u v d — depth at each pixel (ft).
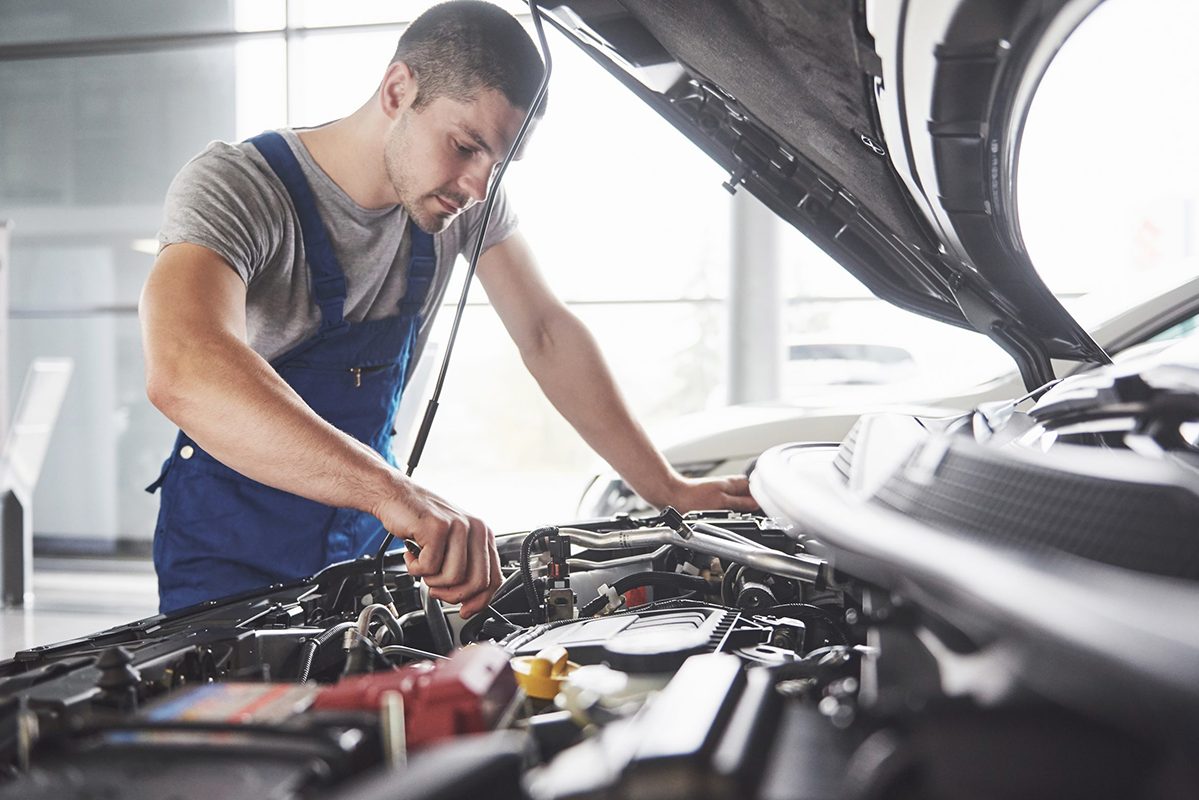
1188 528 1.55
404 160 4.47
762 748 1.45
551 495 40.78
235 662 2.68
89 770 1.47
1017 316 3.93
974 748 1.28
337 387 5.04
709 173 34.04
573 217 40.63
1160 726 1.05
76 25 20.68
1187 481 1.69
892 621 1.96
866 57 2.47
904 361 22.93
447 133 4.30
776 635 2.81
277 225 4.61
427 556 3.19
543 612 3.45
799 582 3.45
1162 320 7.92
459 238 5.43
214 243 4.21
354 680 1.94
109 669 2.10
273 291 4.80
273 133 4.83
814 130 3.30
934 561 1.61
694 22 2.93
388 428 5.37
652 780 1.27
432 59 4.23
